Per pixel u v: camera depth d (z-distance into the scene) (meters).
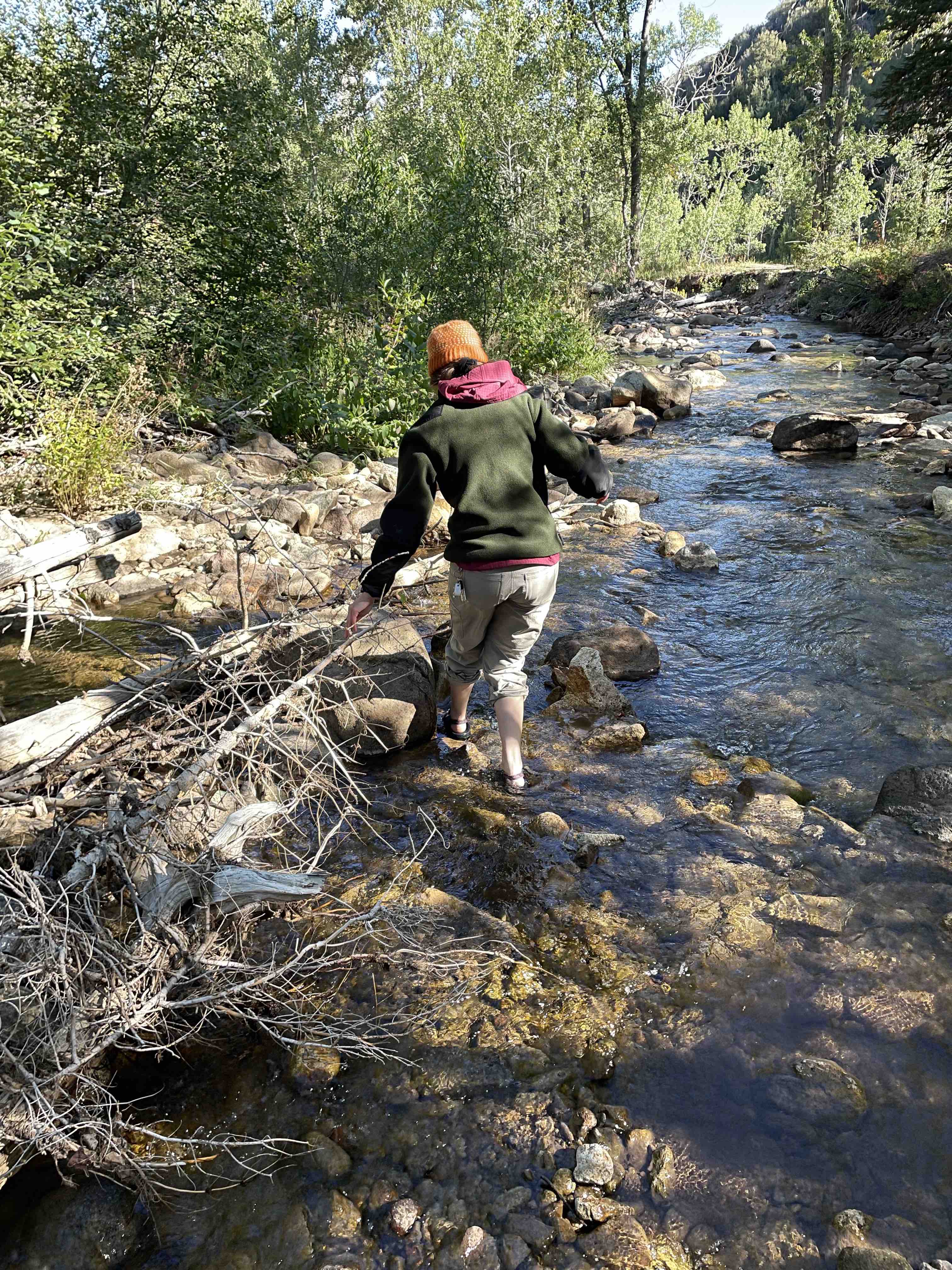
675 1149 1.99
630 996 2.45
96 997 2.11
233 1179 1.97
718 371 16.11
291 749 3.18
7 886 2.24
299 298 11.06
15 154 8.30
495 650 3.50
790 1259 1.75
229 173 10.65
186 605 5.45
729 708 4.19
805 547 6.38
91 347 8.09
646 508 7.73
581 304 17.84
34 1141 1.83
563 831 3.24
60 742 3.39
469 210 12.70
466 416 3.09
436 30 30.44
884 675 4.39
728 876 2.95
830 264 29.03
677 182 43.12
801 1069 2.17
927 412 10.82
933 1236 1.78
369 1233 1.84
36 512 6.73
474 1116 2.09
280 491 7.88
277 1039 2.21
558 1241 1.80
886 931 2.64
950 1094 2.10
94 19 9.98
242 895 2.42
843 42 37.50
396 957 2.58
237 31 10.76
